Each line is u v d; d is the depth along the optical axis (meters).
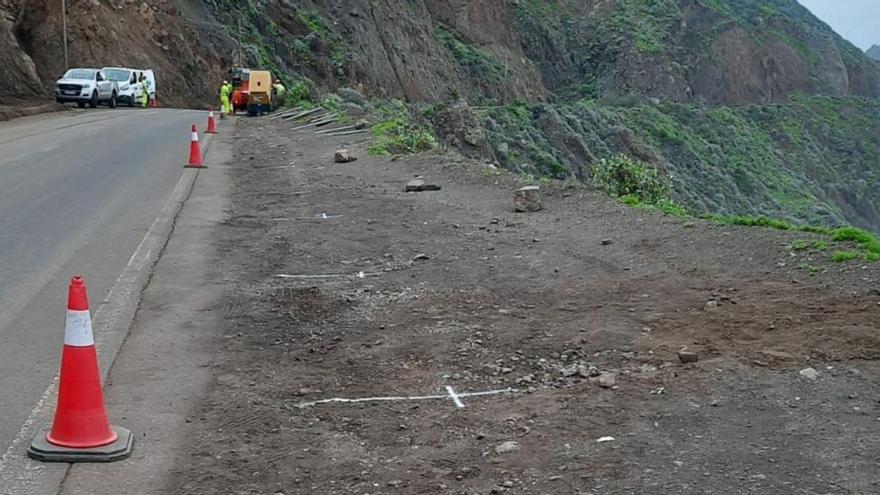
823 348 5.96
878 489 4.18
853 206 117.19
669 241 9.41
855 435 4.73
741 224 9.89
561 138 73.00
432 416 5.31
